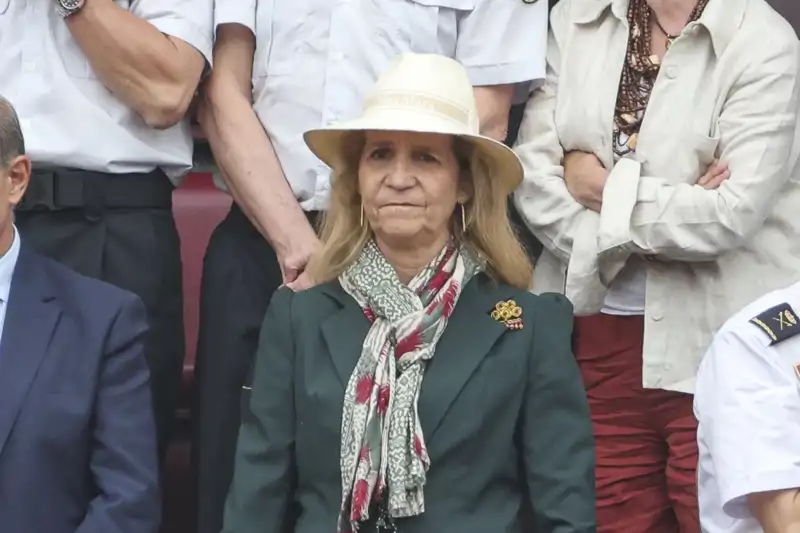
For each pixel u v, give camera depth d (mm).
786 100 10664
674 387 10906
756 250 10945
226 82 11258
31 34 10867
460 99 9188
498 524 8578
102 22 10531
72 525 8938
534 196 11258
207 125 11383
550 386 8852
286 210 10867
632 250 10711
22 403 8828
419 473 8375
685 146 10797
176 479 12523
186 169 11289
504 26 11359
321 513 8641
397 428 8484
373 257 9141
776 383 7746
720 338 8008
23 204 10805
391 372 8633
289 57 11227
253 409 9039
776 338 7785
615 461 11422
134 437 9070
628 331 11203
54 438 8812
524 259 9336
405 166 8945
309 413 8734
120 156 10859
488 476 8648
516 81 11336
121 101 10945
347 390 8648
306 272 9898
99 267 10844
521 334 8898
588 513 8703
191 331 13820
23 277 9273
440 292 8938
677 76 10914
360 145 9320
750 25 10844
